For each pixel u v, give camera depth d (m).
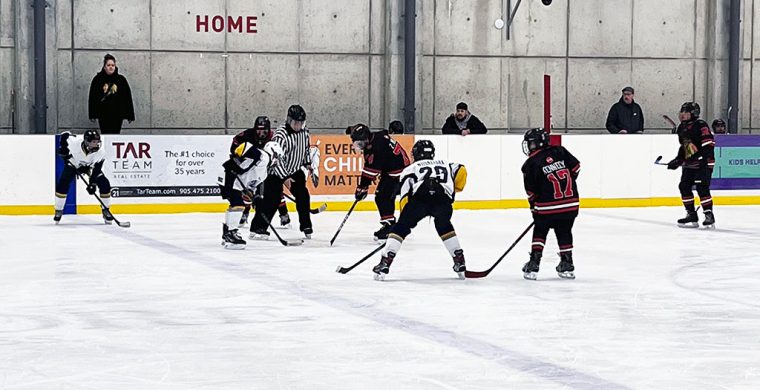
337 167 24.78
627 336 10.38
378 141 17.81
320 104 30.86
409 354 9.48
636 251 17.45
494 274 14.64
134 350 9.63
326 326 10.81
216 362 9.15
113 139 23.39
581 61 32.28
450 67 31.36
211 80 30.09
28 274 14.51
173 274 14.52
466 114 26.59
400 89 30.89
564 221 14.05
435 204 13.89
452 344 9.94
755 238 19.53
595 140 25.89
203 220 22.34
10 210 22.97
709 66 32.91
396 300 12.41
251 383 8.41
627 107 28.62
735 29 32.44
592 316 11.46
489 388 8.28
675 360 9.31
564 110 32.25
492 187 25.41
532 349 9.73
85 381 8.48
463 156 25.19
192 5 29.83
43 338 10.18
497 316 11.41
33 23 28.28
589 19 32.25
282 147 18.34
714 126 27.58
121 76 26.83
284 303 12.20
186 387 8.27
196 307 11.93
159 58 29.70
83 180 21.05
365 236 19.45
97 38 29.23
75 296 12.69
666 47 32.78
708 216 21.27
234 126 30.33
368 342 10.01
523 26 31.86
